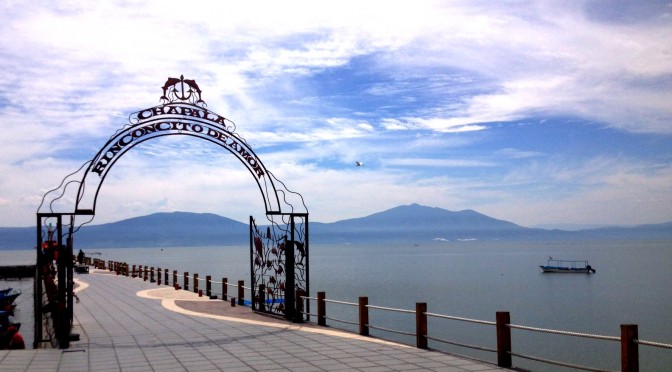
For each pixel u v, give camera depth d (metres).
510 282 85.44
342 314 47.78
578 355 34.28
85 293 31.94
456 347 34.59
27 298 39.56
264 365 11.99
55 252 16.00
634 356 9.10
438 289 73.38
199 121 17.67
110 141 16.27
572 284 82.06
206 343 14.71
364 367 11.60
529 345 37.53
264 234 20.41
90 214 16.12
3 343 16.58
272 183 18.83
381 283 83.12
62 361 12.65
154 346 14.41
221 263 170.38
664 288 75.19
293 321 18.39
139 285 38.25
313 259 187.00
